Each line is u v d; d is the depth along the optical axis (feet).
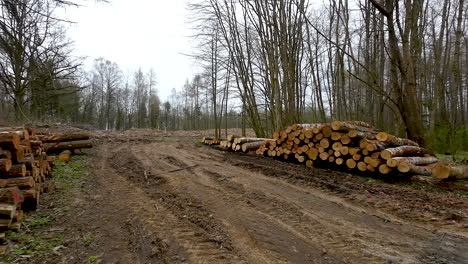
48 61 20.22
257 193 17.63
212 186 19.67
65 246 10.66
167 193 17.97
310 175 22.33
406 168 19.33
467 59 66.03
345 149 22.70
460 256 9.67
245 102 51.49
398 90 26.37
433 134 38.47
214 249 10.32
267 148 31.19
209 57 58.95
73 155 32.14
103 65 148.87
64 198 16.85
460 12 44.96
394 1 27.73
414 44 32.73
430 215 13.57
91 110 138.41
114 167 27.30
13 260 9.43
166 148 42.57
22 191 13.66
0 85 22.02
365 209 14.62
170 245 10.63
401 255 9.77
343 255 9.82
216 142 43.83
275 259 9.56
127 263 9.41
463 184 17.66
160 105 173.17
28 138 16.38
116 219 13.51
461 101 66.18
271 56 42.63
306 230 12.03
